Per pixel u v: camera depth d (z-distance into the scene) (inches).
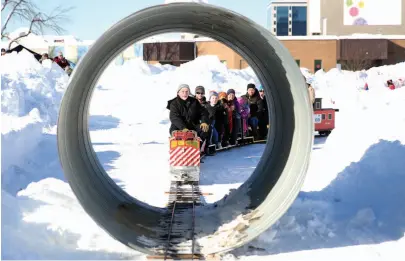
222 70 1312.7
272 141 324.2
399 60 2039.9
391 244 274.1
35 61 951.6
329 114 771.4
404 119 440.1
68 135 260.7
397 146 376.2
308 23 2529.5
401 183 335.6
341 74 1492.4
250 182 326.6
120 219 277.1
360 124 465.7
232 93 673.0
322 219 313.3
